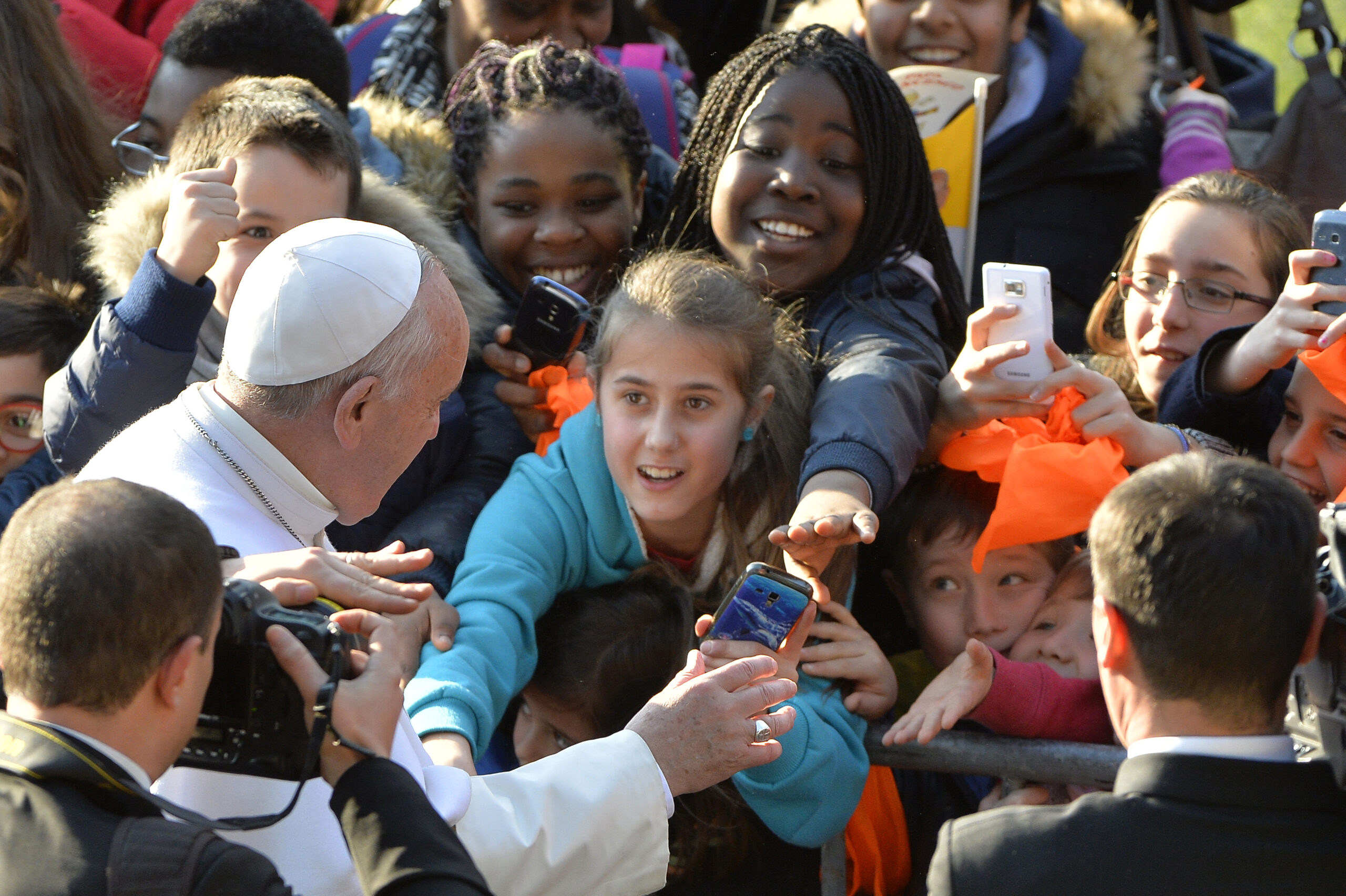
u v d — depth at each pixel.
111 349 5.88
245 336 4.75
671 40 11.83
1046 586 6.59
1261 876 4.21
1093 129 9.95
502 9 9.79
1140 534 4.53
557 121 7.96
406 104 10.02
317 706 3.81
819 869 6.60
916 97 8.79
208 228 5.87
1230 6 11.15
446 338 4.92
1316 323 6.32
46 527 3.67
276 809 4.22
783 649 5.80
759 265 7.29
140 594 3.60
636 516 6.47
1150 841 4.31
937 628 6.70
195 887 3.44
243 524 4.68
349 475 4.85
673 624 6.34
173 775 4.25
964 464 6.54
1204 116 10.37
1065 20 10.34
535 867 4.66
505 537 6.43
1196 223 7.32
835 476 5.90
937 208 7.73
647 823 4.88
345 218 6.87
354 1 12.30
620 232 8.20
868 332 6.87
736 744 5.11
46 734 3.61
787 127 7.24
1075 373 6.31
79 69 8.54
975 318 6.29
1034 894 4.37
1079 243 9.90
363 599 4.39
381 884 3.64
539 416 7.35
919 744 6.03
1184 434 6.64
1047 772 5.87
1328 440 6.52
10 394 6.85
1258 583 4.35
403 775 3.86
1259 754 4.44
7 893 3.40
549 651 6.44
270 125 6.64
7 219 7.94
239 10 8.20
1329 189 10.14
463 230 8.51
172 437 4.79
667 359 6.09
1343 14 18.81
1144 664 4.52
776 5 11.70
